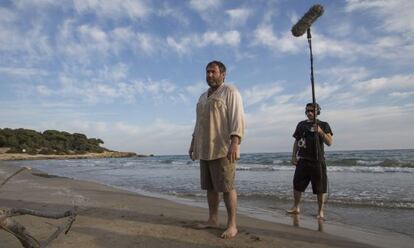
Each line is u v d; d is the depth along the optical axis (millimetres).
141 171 22969
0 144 90500
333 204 7613
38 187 10734
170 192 10758
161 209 6496
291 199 8492
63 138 103250
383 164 23109
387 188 10172
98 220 5340
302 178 6520
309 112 6461
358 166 21672
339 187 10680
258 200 8477
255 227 5180
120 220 5344
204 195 9906
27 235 2996
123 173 21297
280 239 4469
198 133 4609
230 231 4445
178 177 16641
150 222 5207
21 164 42500
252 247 4078
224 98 4441
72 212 3074
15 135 93625
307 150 6422
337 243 4422
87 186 11289
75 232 4613
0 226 2838
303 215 6551
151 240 4289
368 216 6367
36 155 86312
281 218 6266
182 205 7293
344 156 41188
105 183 14547
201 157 4551
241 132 4324
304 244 4289
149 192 10922
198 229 4773
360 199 8164
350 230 5277
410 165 21656
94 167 31672
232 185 4480
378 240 4672
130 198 8156
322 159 6324
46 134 103188
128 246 4074
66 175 20109
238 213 6797
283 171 18766
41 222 5164
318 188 6281
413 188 10016
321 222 5906
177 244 4148
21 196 8430
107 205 6938
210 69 4516
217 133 4465
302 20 5801
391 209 6973
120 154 110000
